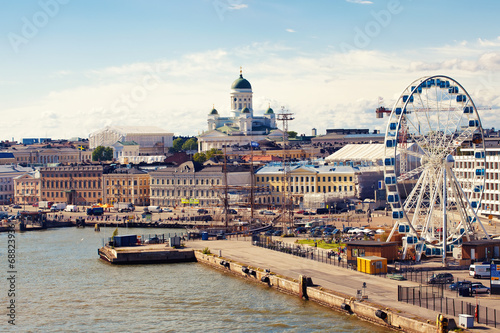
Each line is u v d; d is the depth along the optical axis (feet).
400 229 605.31
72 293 550.36
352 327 435.12
